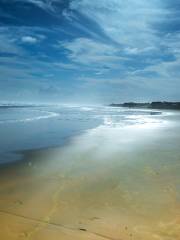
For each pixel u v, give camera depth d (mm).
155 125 23328
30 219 4570
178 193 5879
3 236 3959
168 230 4199
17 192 5953
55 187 6312
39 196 5711
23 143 12938
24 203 5309
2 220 4512
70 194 5848
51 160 9250
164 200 5480
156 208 5070
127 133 17109
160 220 4559
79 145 12469
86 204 5277
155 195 5762
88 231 4156
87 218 4637
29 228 4234
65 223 4434
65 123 24891
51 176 7250
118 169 7988
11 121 24844
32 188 6234
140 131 18297
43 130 18641
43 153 10508
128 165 8469
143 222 4484
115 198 5605
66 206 5176
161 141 13516
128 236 4012
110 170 7867
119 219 4602
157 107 109312
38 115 36688
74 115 41094
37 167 8250
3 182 6664
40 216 4703
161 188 6223
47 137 15195
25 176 7242
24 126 20891
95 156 9906
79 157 9758
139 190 6086
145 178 7016
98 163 8781
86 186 6391
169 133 17031
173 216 4719
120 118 34969
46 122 25219
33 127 20359
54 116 35938
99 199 5539
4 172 7602
